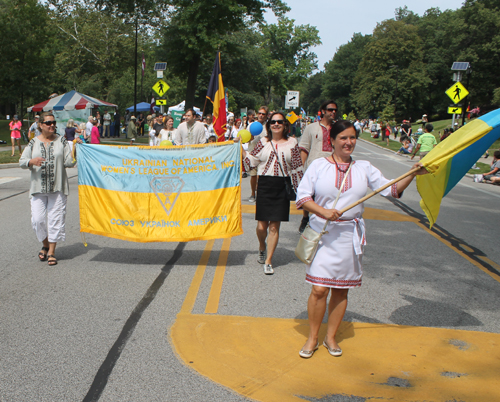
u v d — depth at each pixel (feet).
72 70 153.38
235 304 15.25
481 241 25.00
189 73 110.52
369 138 164.04
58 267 19.03
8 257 20.39
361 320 14.29
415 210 33.73
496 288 17.54
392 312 14.96
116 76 165.58
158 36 134.51
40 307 14.85
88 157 19.42
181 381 10.64
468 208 35.63
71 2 159.74
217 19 100.17
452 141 11.96
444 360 11.85
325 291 11.59
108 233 19.54
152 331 13.20
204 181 19.20
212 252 21.56
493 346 12.69
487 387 10.64
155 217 19.31
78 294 16.01
